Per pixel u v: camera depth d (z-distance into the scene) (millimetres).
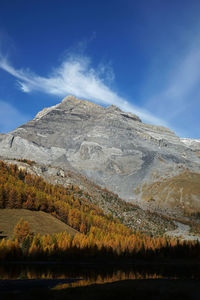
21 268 81438
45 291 48156
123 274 80812
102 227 177375
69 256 110250
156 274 82188
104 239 148125
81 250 117875
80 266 98750
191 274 83500
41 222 146000
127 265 110188
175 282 57281
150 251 136125
